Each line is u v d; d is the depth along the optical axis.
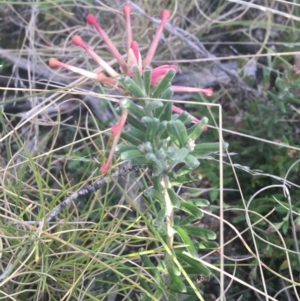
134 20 0.38
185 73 0.36
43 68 0.36
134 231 0.27
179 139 0.18
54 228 0.26
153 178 0.19
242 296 0.27
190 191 0.30
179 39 0.35
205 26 0.38
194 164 0.17
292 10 0.36
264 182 0.30
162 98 0.18
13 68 0.34
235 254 0.29
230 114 0.34
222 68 0.32
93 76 0.18
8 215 0.26
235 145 0.31
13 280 0.25
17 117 0.35
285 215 0.28
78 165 0.32
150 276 0.23
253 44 0.38
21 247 0.24
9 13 0.39
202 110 0.32
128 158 0.17
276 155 0.29
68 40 0.38
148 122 0.17
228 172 0.30
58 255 0.26
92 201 0.28
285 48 0.36
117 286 0.27
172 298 0.22
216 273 0.28
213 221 0.30
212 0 0.40
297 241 0.26
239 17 0.37
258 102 0.31
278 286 0.27
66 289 0.25
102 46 0.37
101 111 0.34
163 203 0.19
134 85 0.17
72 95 0.35
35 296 0.23
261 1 0.39
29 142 0.33
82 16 0.39
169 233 0.20
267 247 0.26
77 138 0.34
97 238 0.25
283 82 0.28
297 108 0.33
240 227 0.29
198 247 0.21
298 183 0.29
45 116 0.31
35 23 0.38
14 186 0.28
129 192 0.30
